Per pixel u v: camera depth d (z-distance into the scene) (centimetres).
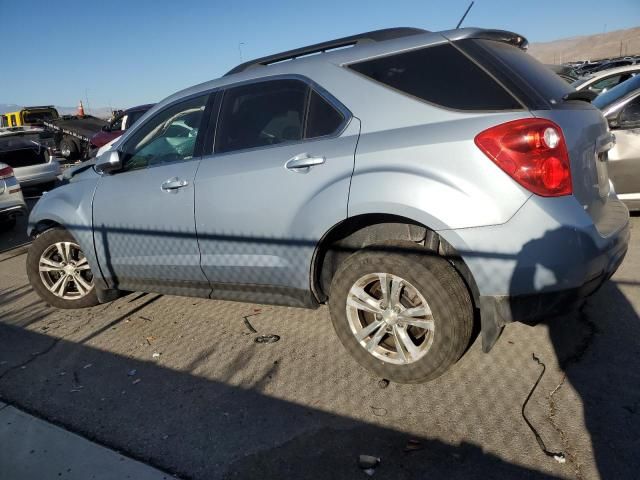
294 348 364
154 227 386
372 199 286
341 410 288
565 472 230
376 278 302
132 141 416
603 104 558
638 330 343
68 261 457
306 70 332
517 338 348
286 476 242
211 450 263
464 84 282
